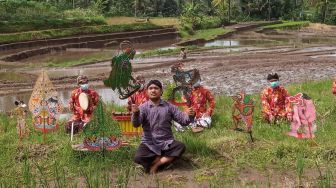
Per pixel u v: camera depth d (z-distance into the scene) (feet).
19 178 24.80
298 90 49.85
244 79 72.13
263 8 296.71
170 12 274.98
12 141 30.83
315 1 282.97
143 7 260.42
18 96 62.49
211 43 163.02
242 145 28.37
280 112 34.76
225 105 42.34
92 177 24.53
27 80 76.79
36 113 30.76
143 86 34.09
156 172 25.61
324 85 52.80
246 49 126.00
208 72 80.43
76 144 28.66
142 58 107.65
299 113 28.96
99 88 66.33
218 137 30.73
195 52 119.03
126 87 28.14
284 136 30.55
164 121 25.99
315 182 23.40
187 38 183.93
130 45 27.99
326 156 26.66
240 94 29.37
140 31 181.27
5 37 138.62
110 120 27.32
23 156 27.73
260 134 31.30
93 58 112.27
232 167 25.76
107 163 26.37
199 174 24.88
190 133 31.99
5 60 108.78
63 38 151.43
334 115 35.91
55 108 31.22
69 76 78.84
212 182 23.71
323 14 281.33
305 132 28.78
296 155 26.81
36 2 191.21
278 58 100.27
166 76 75.97
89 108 33.42
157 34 180.75
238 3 294.66
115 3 247.50
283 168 25.50
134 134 31.60
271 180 23.90
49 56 125.29
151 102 26.37
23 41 141.49
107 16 222.07
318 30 229.45
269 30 230.07
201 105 34.40
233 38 185.78
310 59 96.58
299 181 23.38
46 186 23.25
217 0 258.16
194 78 34.73
